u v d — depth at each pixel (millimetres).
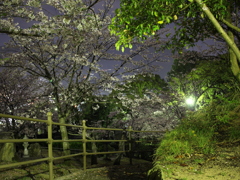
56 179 5465
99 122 19469
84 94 13305
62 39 11906
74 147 18859
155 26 4578
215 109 5777
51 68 12547
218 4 4652
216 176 3193
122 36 4727
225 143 4602
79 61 11852
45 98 15438
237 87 6121
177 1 4777
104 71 13234
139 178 5277
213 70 13148
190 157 4297
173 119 18688
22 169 7770
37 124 18641
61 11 9688
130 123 19078
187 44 6637
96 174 6039
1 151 9359
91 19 8922
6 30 6559
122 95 14703
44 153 15062
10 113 16516
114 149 20922
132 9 4523
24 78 16531
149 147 18922
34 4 7102
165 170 3605
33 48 11703
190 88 17875
